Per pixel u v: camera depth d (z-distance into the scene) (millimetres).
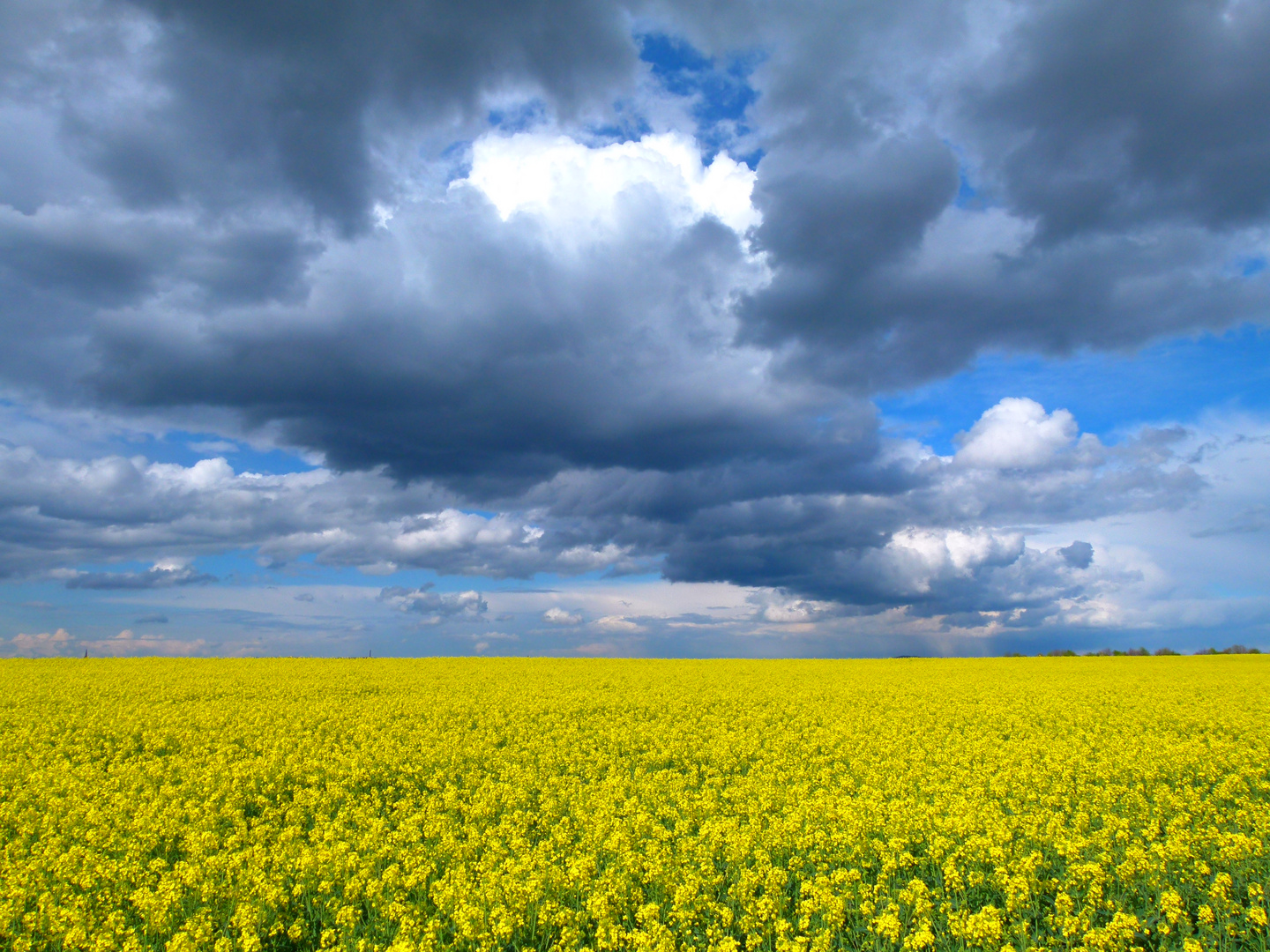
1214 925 8102
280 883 8617
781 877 8742
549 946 7766
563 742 17219
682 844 9836
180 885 8438
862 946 7863
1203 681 33219
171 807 11305
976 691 28172
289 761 14781
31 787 12508
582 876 8797
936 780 13234
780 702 25031
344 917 7832
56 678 31391
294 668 38906
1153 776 13680
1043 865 9406
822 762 15414
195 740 17203
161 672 35719
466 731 18984
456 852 9914
